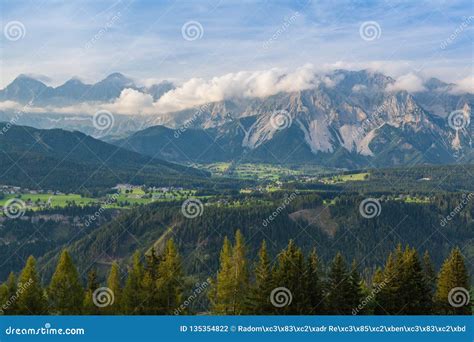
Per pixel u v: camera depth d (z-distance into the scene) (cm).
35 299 6494
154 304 6650
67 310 6662
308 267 6575
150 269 6988
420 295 6819
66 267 6756
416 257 6875
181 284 7069
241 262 7175
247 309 6606
